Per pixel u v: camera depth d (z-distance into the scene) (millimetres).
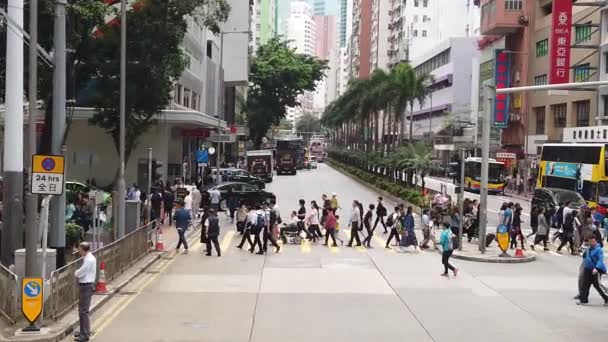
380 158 57719
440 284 18125
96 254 15500
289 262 21750
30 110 12883
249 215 23766
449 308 14992
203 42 56906
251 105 87188
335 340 12016
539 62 63188
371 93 68875
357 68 172125
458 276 19484
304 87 86625
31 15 12883
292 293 16578
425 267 21109
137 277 18578
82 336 11641
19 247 16812
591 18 53406
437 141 92375
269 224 24000
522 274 20062
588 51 53469
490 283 18406
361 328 12961
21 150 16781
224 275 19125
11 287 12492
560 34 51938
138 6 25172
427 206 32094
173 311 14297
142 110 27359
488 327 13211
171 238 27297
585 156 35438
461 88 91750
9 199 16719
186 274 19219
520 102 66500
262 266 20875
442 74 96188
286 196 48844
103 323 13086
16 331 11695
